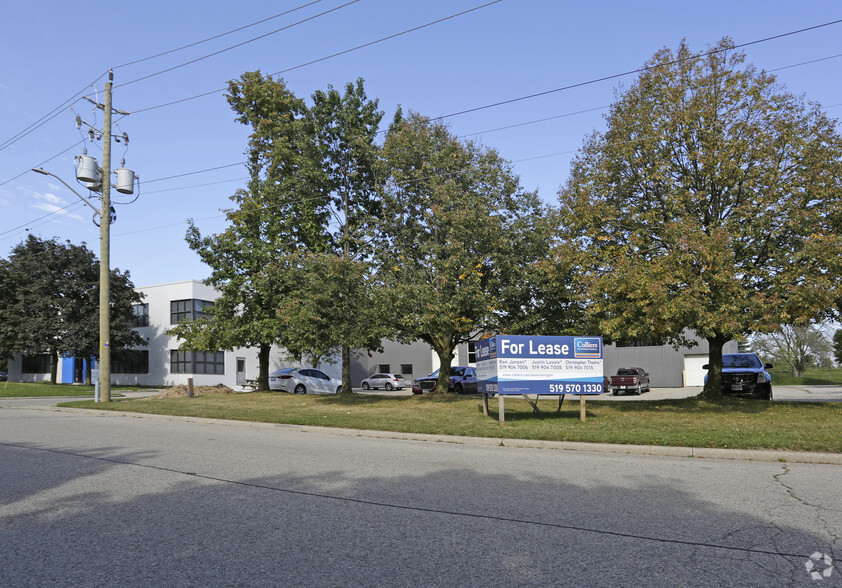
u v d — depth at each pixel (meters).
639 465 9.05
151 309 46.12
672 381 42.00
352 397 23.89
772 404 17.36
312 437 12.70
